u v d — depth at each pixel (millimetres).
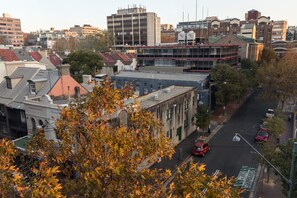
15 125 30562
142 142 9047
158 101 28969
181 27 140625
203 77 47656
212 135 36938
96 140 8281
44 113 25906
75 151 9391
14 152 8805
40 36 178000
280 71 46688
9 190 7199
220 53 63250
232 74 44156
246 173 25266
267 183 23656
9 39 180000
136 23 159875
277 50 118250
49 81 31562
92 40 133125
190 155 29984
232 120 44188
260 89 70125
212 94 46719
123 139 8242
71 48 130125
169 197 7871
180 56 69125
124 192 8086
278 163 18406
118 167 7754
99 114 9102
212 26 128625
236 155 29906
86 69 58406
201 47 65438
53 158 9656
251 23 114375
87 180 7840
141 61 76062
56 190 6812
